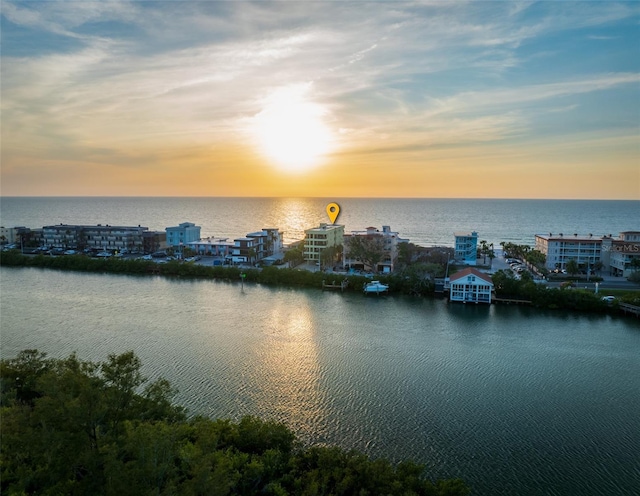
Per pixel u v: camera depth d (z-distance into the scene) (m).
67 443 37.84
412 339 98.69
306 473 45.75
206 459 36.97
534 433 62.12
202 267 166.75
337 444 59.06
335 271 174.88
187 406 67.75
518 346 94.75
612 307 120.12
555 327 107.88
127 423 38.06
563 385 76.38
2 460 38.34
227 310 120.38
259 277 158.00
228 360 85.12
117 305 124.12
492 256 190.62
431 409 68.06
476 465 55.34
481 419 65.44
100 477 37.28
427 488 42.62
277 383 75.88
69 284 151.12
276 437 50.34
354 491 43.22
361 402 69.88
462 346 94.50
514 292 132.25
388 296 138.50
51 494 36.00
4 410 41.91
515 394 73.00
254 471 43.56
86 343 93.06
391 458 56.44
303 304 128.00
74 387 40.59
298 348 92.06
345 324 109.06
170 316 113.75
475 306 127.12
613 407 69.19
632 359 87.94
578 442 60.06
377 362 85.38
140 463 35.16
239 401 69.62
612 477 53.31
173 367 81.56
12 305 122.88
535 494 50.44
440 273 160.00
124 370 43.84
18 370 57.00
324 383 76.12
